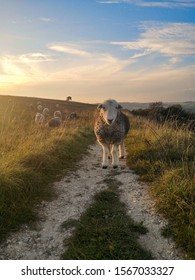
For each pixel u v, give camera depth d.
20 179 2.02
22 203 1.90
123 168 2.79
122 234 1.61
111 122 2.52
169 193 1.93
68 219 1.80
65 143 3.39
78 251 1.49
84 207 1.97
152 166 2.54
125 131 2.90
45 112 9.41
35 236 1.65
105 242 1.54
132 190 2.22
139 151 3.07
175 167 2.31
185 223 1.65
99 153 3.63
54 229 1.71
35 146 2.78
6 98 18.22
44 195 2.12
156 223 1.73
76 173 2.66
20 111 6.08
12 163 2.23
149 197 2.07
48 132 3.95
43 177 2.35
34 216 1.83
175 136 3.17
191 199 1.79
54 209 1.95
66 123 6.12
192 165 2.22
